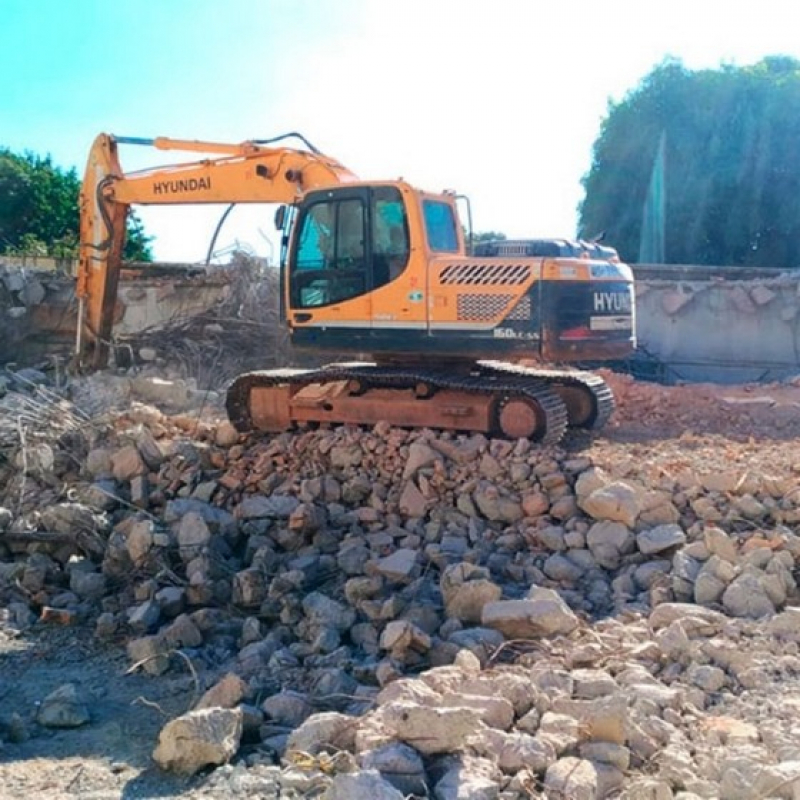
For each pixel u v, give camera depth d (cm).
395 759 435
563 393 1063
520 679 523
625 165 3303
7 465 1045
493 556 785
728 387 1622
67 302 1895
